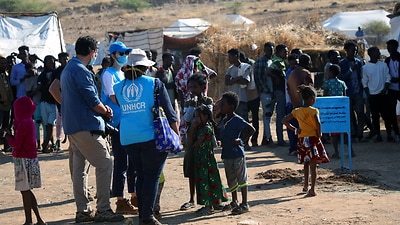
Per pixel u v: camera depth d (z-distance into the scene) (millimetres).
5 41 20031
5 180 11930
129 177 8797
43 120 15125
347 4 65625
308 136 9359
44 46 20406
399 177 10648
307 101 9461
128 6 75125
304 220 7906
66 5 76562
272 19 62812
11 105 15141
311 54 21484
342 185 10055
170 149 7566
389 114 14586
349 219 7863
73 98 7949
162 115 7637
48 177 11930
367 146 14172
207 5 76688
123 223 8195
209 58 21953
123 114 7691
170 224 8047
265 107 14602
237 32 23969
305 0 71188
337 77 14148
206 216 8422
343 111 10711
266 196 9484
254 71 14594
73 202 9789
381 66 14453
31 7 72125
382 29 47500
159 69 14898
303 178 10562
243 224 7574
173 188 10352
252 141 14844
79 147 8070
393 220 7777
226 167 8523
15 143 8016
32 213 9062
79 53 8117
